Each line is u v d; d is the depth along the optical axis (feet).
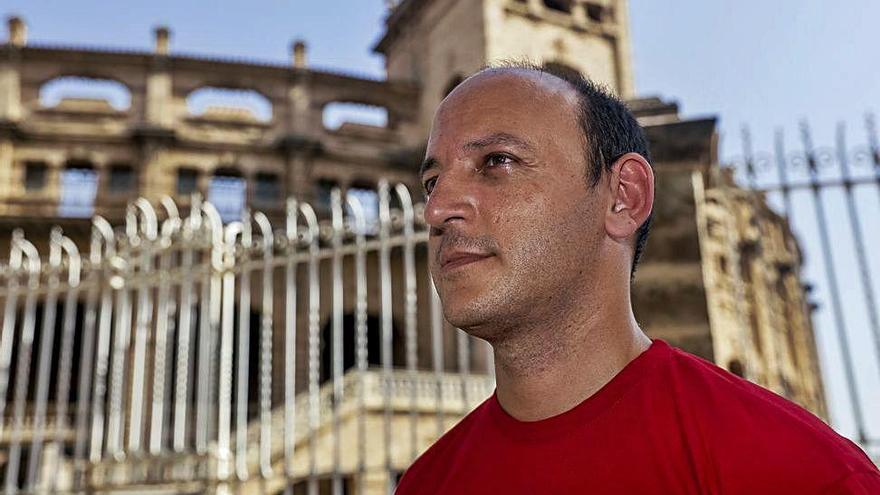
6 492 27.66
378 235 26.27
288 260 26.61
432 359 74.59
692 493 3.91
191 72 96.43
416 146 100.17
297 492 65.05
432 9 109.19
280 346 74.95
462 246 4.44
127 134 90.84
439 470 5.42
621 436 4.24
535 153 4.54
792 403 4.33
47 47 91.40
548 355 4.56
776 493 3.61
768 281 22.76
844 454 3.68
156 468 26.30
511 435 4.67
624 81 105.19
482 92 4.87
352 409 45.21
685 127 17.56
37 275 30.09
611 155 4.91
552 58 100.94
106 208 85.66
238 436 26.12
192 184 91.97
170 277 27.96
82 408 28.07
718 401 4.15
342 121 100.94
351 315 83.56
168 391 57.41
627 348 4.72
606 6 109.81
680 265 16.39
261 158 94.63
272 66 97.91
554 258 4.40
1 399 29.22
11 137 87.86
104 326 28.66
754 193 21.63
